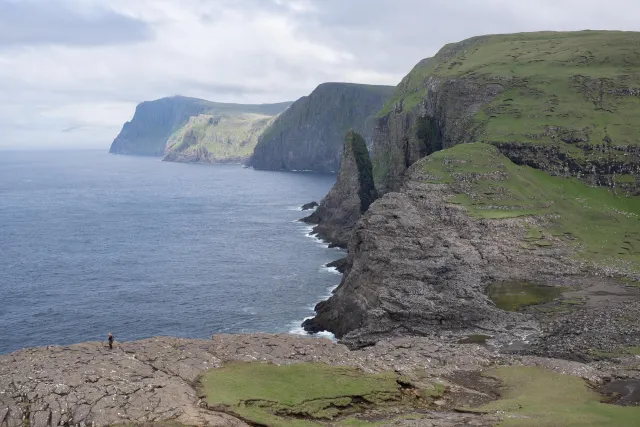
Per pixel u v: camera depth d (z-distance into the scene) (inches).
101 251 6082.7
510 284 3329.2
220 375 1748.3
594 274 3430.1
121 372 1664.6
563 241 3875.5
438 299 3122.5
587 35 7682.1
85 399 1501.0
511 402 1718.8
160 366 1765.5
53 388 1537.9
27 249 6166.3
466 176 4544.8
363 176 7062.0
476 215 4025.6
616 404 1727.4
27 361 1727.4
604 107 5502.0
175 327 3764.8
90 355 1795.0
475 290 3218.5
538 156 5167.3
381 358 2111.2
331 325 3649.1
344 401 1674.5
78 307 4170.8
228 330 3705.7
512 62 6683.1
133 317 3961.6
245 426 1429.6
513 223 3973.9
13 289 4618.6
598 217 4345.5
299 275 5024.6
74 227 7647.6
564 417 1533.0
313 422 1530.5
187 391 1603.1
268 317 3941.9
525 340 2628.0
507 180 4633.4
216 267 5349.4
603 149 5044.3
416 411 1663.4
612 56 6210.6
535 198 4434.1
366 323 3090.6
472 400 1770.4
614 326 2605.8
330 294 4441.4
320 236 6811.0
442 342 2559.1
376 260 3560.5
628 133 5137.8
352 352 2146.9
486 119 5802.2
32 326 3774.6
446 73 7037.4
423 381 1887.3
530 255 3646.7
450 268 3442.4
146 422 1429.6
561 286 3282.5
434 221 4033.0
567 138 5206.7
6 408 1472.7
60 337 3585.1
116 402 1499.8
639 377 1964.8
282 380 1766.7
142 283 4813.0
